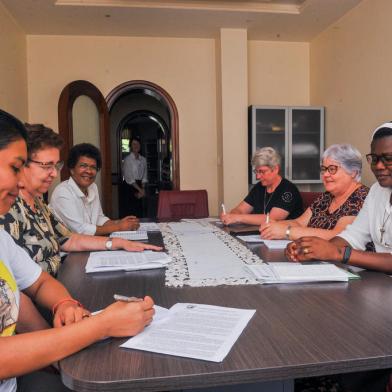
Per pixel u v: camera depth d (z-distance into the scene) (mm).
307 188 5078
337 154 1978
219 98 4641
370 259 1349
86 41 4629
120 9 3879
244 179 4570
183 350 750
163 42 4754
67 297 1006
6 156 704
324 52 4605
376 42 3580
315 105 4883
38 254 1366
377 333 822
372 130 3699
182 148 4855
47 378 1044
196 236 2092
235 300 1045
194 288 1161
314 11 4008
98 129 4555
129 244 1739
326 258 1387
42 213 1564
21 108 4297
